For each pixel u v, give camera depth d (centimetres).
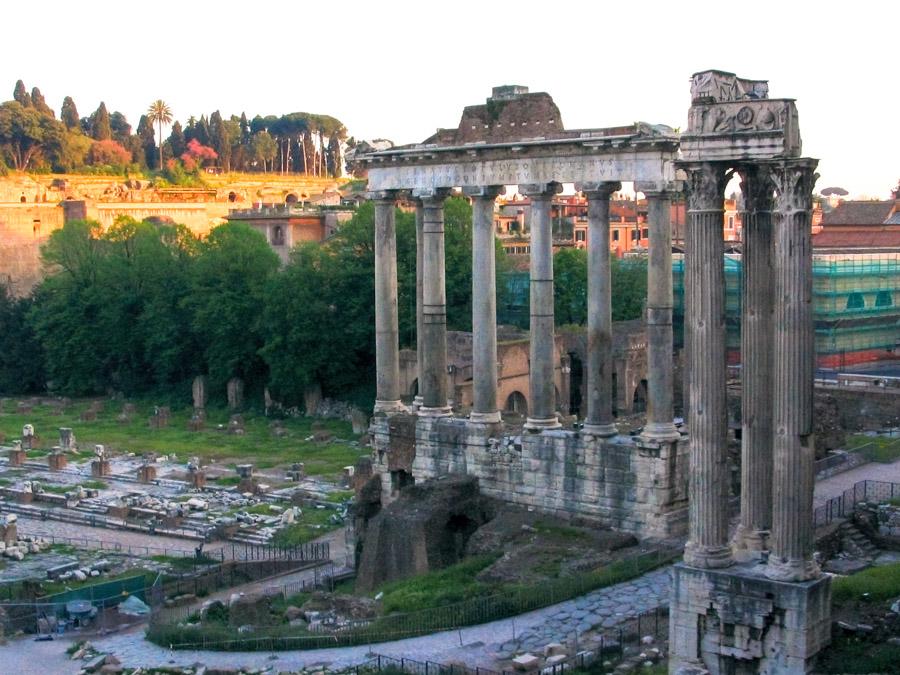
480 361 5925
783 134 3488
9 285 16350
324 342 11488
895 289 11512
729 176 3672
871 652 3594
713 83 3612
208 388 12975
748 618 3594
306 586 6031
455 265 11331
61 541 7631
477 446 5925
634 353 10144
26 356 14588
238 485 8812
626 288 11856
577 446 5575
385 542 5703
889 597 3975
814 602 3544
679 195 5850
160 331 13162
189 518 8031
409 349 10038
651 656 3997
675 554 5012
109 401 13550
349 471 8762
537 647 4319
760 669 3603
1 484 9312
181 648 4981
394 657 4366
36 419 12525
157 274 13438
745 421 3800
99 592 6109
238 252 12556
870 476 5988
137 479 9288
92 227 14925
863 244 13962
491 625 4600
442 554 5672
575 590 4747
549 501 5684
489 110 5847
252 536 7525
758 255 3725
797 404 3500
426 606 4900
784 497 3550
